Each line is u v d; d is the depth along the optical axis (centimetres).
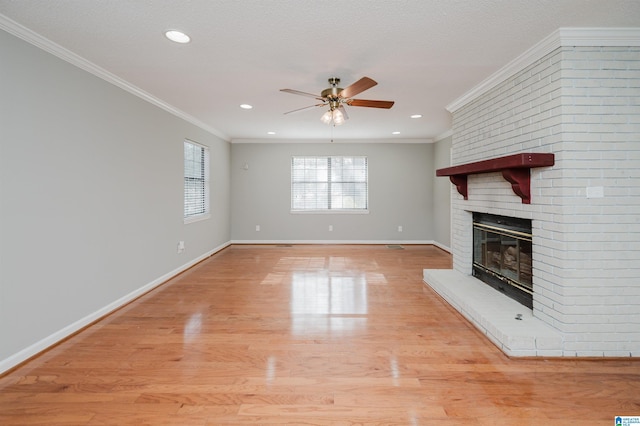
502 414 175
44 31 231
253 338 267
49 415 173
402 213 732
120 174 337
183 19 215
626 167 228
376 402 185
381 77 321
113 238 326
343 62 284
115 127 328
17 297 224
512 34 234
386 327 289
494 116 321
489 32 231
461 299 314
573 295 230
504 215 308
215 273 482
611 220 229
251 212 735
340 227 735
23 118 229
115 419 171
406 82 336
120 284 338
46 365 224
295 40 244
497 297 317
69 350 246
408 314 320
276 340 263
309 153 731
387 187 730
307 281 439
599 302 230
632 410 177
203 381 205
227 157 704
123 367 222
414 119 514
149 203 394
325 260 570
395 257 596
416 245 725
